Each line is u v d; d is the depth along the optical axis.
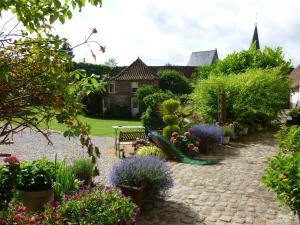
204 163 9.18
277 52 18.83
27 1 1.87
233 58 19.42
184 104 19.16
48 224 3.45
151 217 5.26
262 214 5.43
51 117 1.77
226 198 6.22
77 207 3.77
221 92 14.16
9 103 1.65
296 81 27.84
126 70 32.28
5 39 1.70
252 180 7.46
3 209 4.06
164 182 5.70
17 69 1.69
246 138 13.53
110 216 3.72
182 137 10.45
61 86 1.74
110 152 11.20
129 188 5.30
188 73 38.34
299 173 3.90
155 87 28.97
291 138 6.45
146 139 11.51
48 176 5.19
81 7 2.01
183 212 5.49
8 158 4.71
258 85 14.89
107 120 26.91
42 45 1.79
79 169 5.76
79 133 1.92
